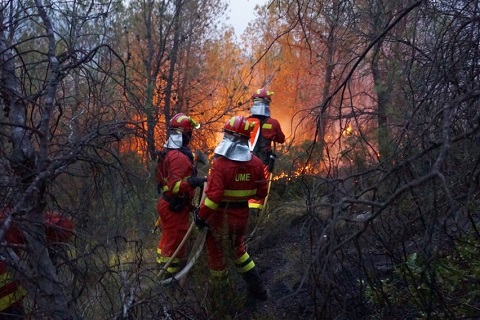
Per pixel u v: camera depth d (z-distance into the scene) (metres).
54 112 2.71
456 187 2.47
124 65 2.55
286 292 4.21
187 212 4.38
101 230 2.66
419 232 3.57
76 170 2.64
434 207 1.86
